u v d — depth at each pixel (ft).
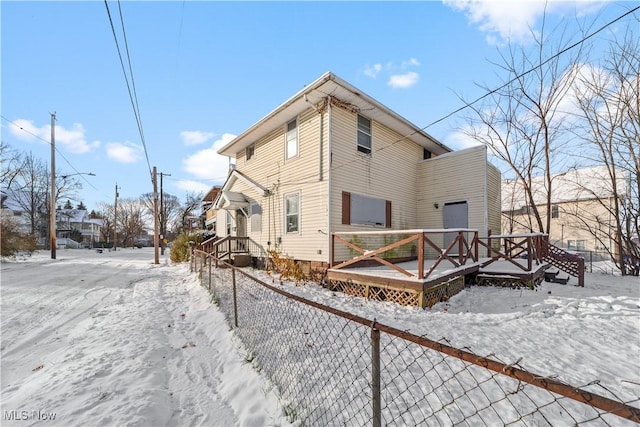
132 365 10.23
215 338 13.62
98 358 10.75
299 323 14.44
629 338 14.75
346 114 31.01
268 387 8.96
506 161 45.32
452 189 37.42
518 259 35.65
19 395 8.52
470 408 8.18
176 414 7.91
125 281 30.60
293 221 32.55
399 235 36.35
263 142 37.96
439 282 20.88
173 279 32.55
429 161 39.93
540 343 13.85
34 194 119.96
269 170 36.60
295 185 32.42
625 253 39.01
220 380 9.93
